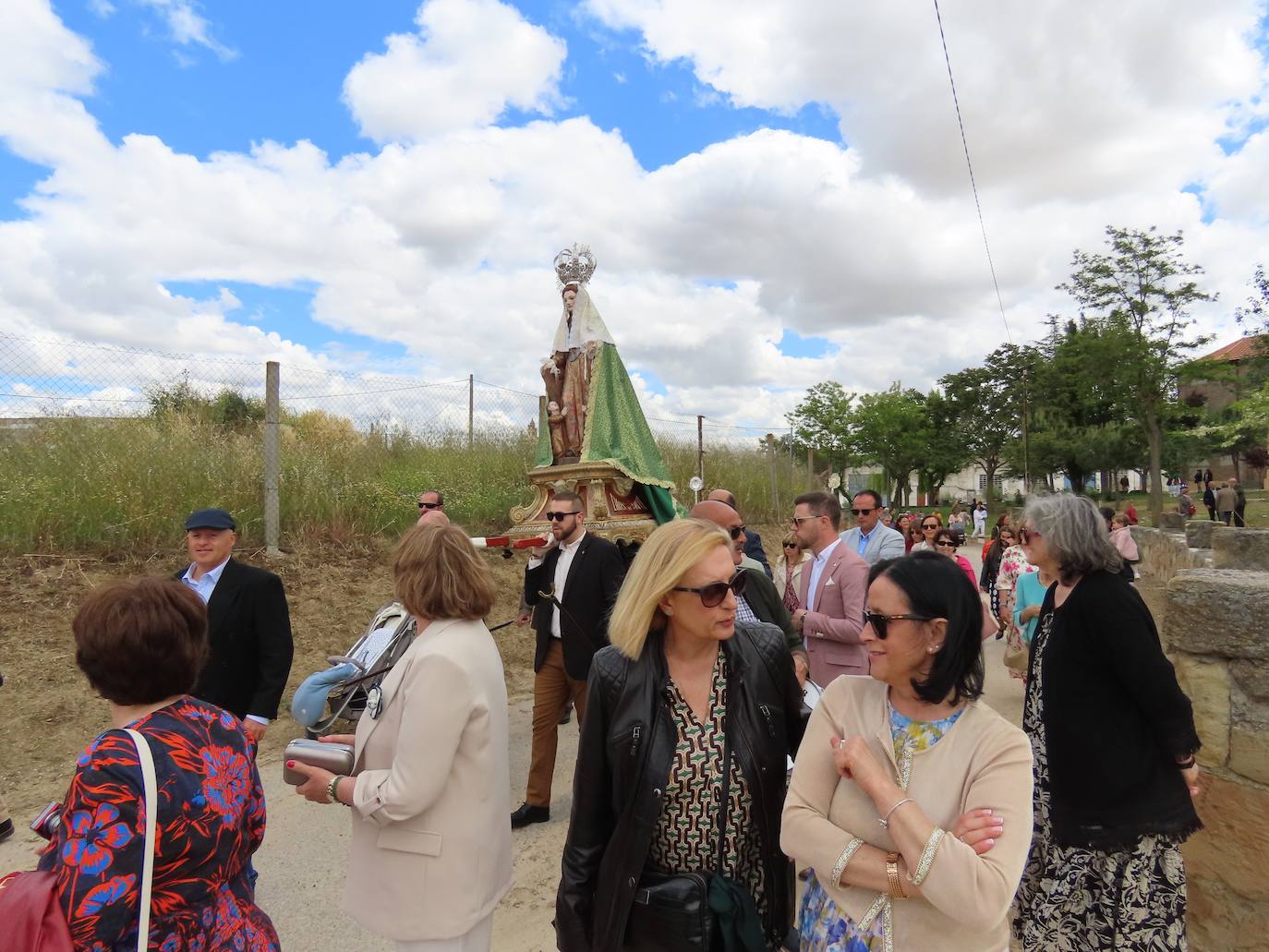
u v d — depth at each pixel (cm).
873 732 177
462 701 222
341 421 1320
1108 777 231
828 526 423
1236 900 264
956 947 161
